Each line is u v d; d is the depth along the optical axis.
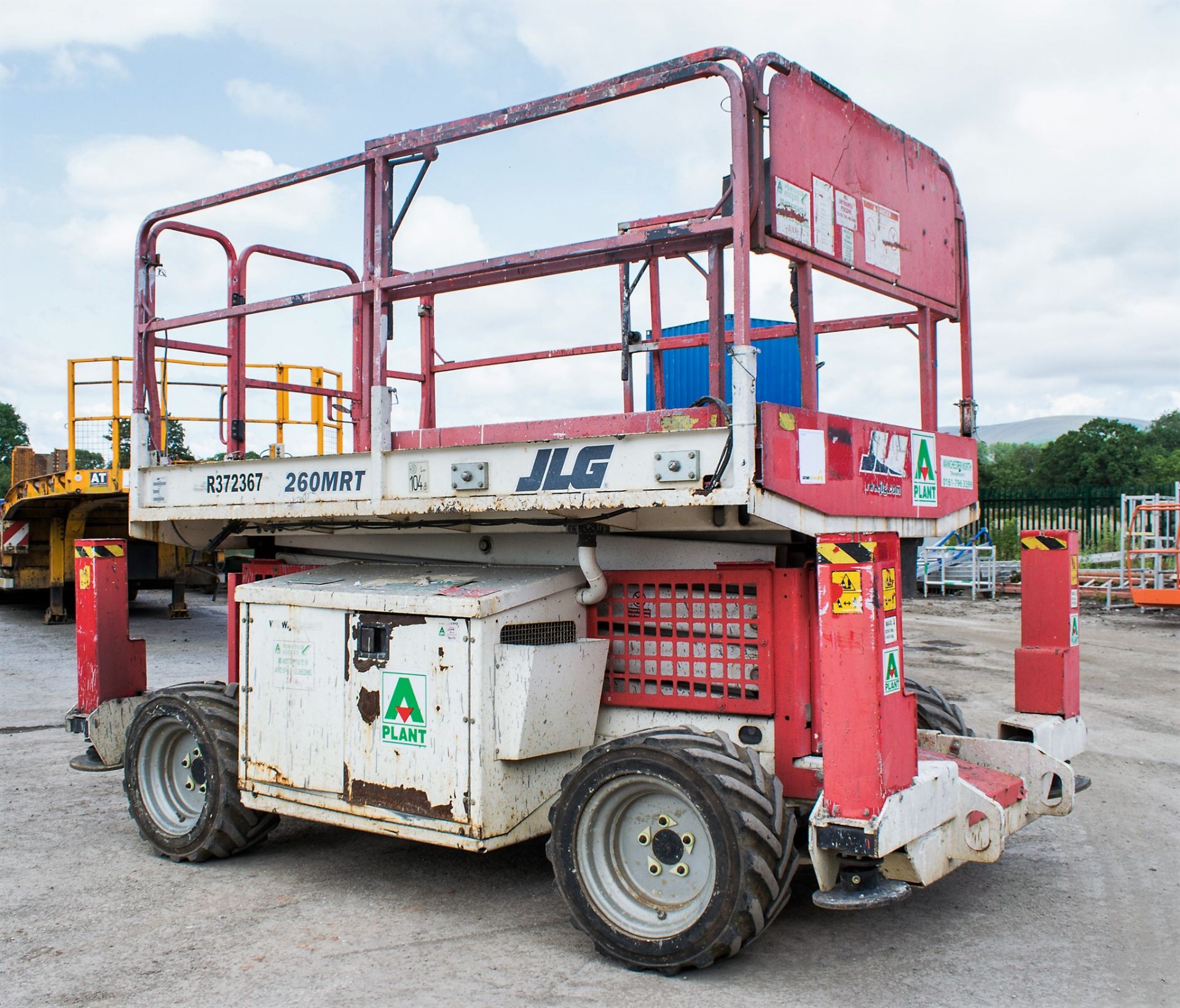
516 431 4.53
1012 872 4.63
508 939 3.84
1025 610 4.80
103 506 13.22
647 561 4.18
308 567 5.31
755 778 3.43
